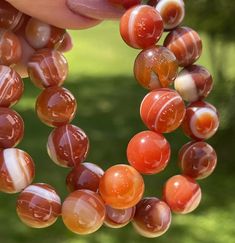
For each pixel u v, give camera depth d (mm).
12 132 166
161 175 643
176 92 166
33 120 826
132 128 839
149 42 165
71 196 164
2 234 497
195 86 177
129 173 161
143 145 162
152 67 164
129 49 1349
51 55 176
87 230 163
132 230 511
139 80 166
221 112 627
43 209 165
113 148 750
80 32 1496
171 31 179
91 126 841
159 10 174
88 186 171
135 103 965
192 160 178
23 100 917
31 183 170
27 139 751
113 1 167
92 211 162
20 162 165
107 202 163
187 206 175
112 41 1415
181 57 177
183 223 534
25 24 180
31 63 175
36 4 168
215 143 666
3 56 172
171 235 512
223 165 657
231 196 598
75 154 172
